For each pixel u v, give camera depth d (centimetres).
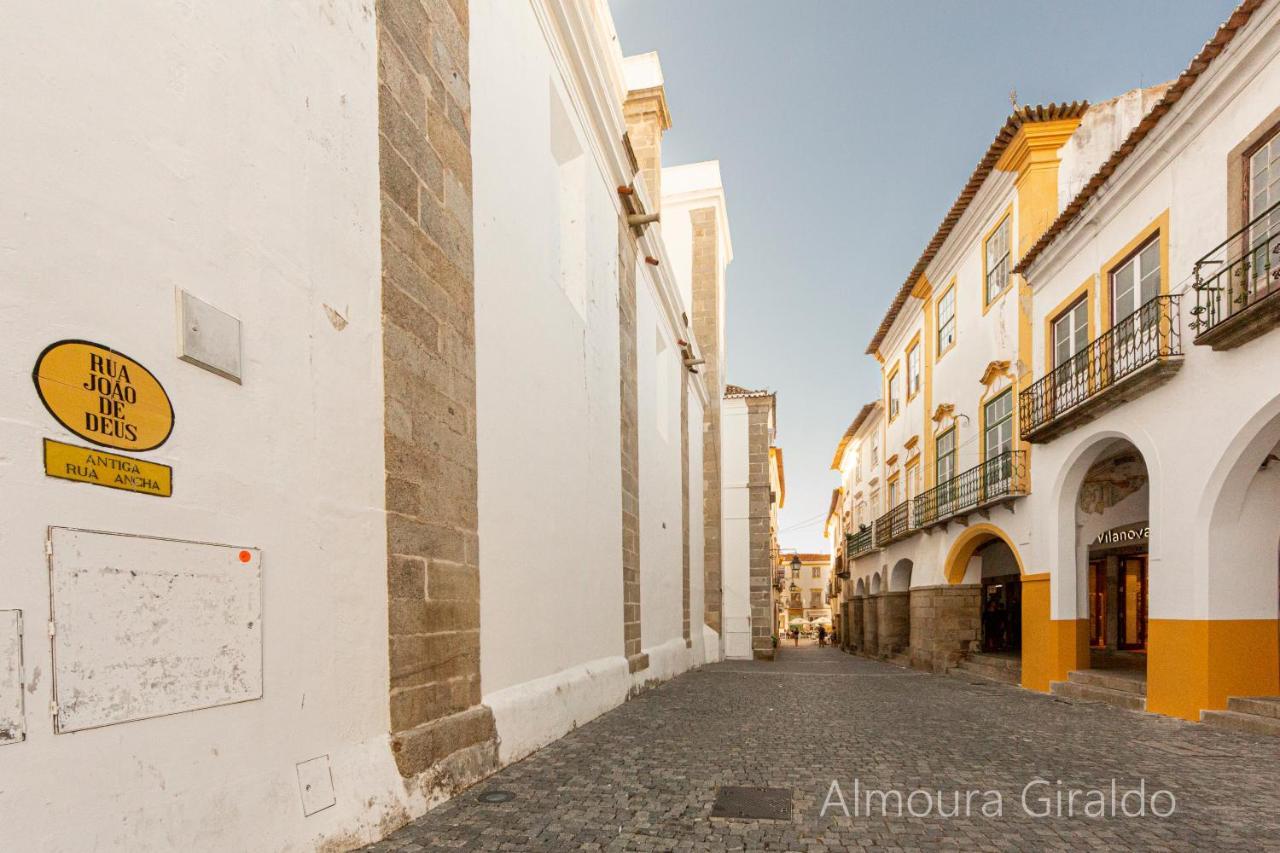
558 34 705
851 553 2884
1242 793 468
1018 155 1335
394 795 361
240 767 266
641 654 1015
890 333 2311
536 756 541
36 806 191
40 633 195
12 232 194
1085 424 1025
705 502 2059
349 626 340
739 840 363
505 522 537
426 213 430
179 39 255
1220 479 767
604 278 874
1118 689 946
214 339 263
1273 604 773
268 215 297
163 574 236
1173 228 852
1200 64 777
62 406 205
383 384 378
